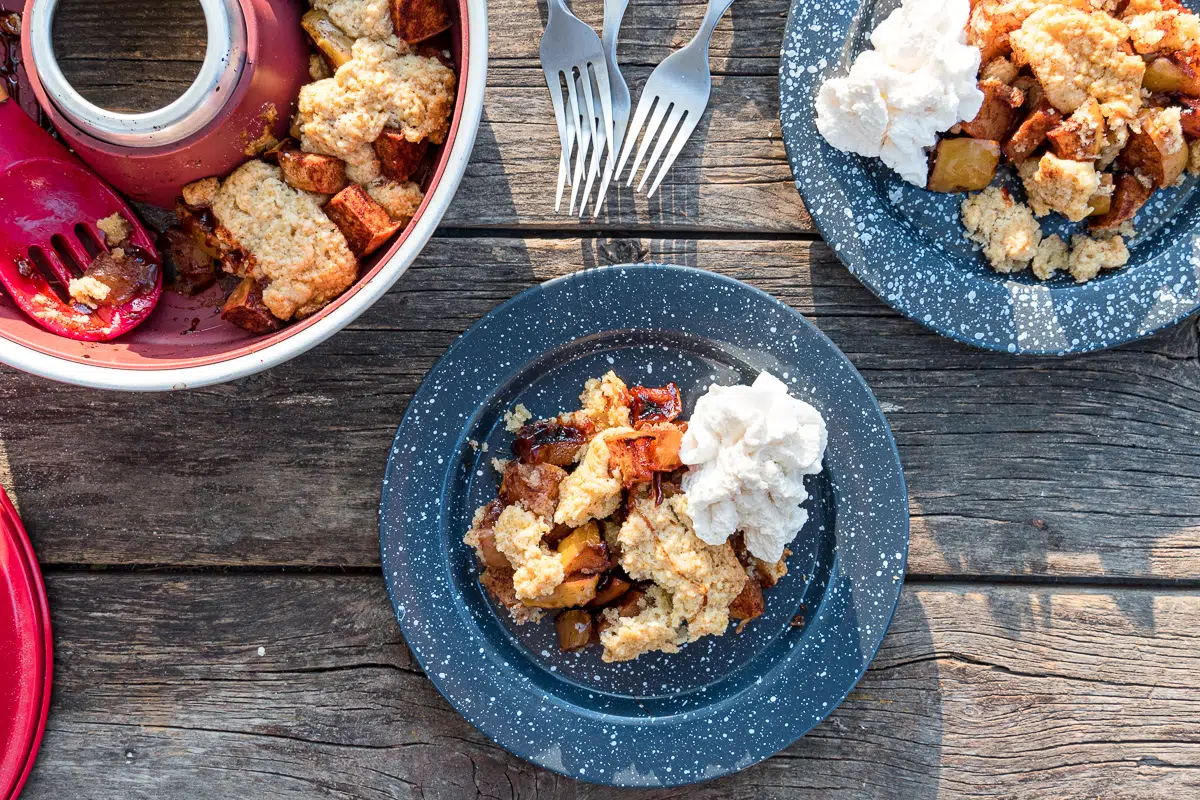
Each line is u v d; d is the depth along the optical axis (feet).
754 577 1.81
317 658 1.86
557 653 1.82
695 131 1.82
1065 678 1.87
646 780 1.79
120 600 1.85
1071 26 1.69
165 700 1.86
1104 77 1.70
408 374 1.84
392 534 1.77
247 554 1.86
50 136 1.66
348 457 1.85
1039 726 1.87
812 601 1.83
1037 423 1.85
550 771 1.83
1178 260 1.76
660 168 1.81
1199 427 1.85
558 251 1.83
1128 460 1.86
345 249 1.63
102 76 1.67
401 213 1.64
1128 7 1.71
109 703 1.85
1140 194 1.74
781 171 1.82
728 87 1.81
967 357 1.85
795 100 1.74
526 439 1.81
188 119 1.54
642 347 1.82
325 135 1.58
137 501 1.85
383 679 1.86
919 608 1.87
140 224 1.69
